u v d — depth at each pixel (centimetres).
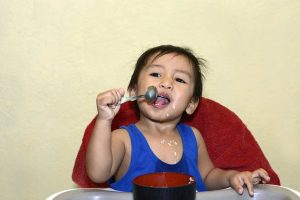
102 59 98
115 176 73
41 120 99
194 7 99
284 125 104
